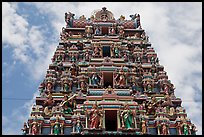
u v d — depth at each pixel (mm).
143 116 31312
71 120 31609
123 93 34750
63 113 32156
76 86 37688
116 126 31812
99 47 43469
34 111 31859
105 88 35719
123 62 40688
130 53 44406
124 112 31062
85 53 42875
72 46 44625
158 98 36125
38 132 30359
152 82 38094
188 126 31000
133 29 50656
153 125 31531
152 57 42938
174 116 32594
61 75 38781
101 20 51750
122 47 44125
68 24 51219
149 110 33719
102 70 37938
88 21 52000
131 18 53969
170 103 34344
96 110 30875
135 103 32312
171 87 38094
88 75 37625
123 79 36844
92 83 36750
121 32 48719
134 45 46250
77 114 31594
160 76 38844
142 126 30453
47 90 36312
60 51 43188
